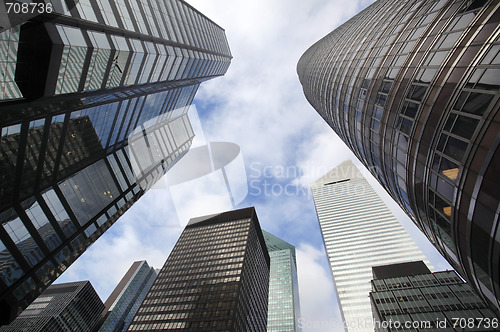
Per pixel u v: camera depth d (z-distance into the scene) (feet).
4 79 42.93
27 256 63.87
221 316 202.49
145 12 94.48
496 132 36.17
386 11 98.43
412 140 56.59
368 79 83.05
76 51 55.72
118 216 96.27
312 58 214.69
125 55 76.48
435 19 59.31
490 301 46.57
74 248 79.82
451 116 44.86
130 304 605.31
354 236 377.09
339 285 309.22
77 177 79.00
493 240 37.91
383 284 187.01
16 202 61.82
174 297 236.02
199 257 283.18
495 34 40.50
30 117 57.57
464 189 42.19
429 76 52.80
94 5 63.98
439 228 53.88
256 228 345.31
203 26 175.42
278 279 537.65
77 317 409.49
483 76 39.88
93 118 79.05
